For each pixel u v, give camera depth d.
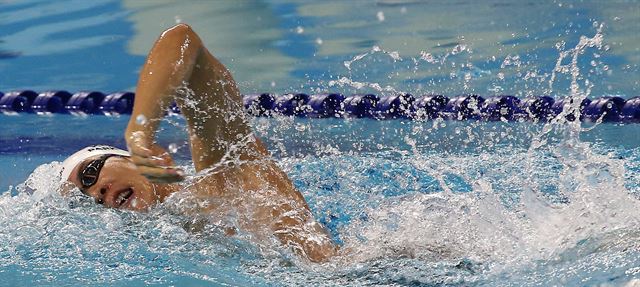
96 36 26.67
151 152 8.29
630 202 9.62
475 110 18.31
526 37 23.52
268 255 9.70
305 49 24.16
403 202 10.66
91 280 9.07
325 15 28.16
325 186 13.42
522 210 10.20
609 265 8.24
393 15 27.75
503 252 9.21
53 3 31.55
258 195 10.21
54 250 9.93
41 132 18.70
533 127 17.03
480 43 23.28
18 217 10.90
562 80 19.61
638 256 8.30
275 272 9.30
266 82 21.36
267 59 23.36
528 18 25.70
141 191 10.67
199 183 10.38
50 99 20.77
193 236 10.12
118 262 9.55
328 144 16.77
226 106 9.90
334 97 19.61
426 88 20.02
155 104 8.55
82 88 21.92
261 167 10.45
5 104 20.92
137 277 9.14
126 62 23.91
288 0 30.72
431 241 9.62
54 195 10.94
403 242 9.67
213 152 10.03
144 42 25.70
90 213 10.60
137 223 10.38
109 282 9.02
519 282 8.45
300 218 10.16
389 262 9.29
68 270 9.35
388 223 10.13
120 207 10.64
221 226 10.13
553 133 16.47
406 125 17.92
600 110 17.52
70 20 28.94
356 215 11.88
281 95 20.09
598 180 10.04
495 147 15.59
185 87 9.09
